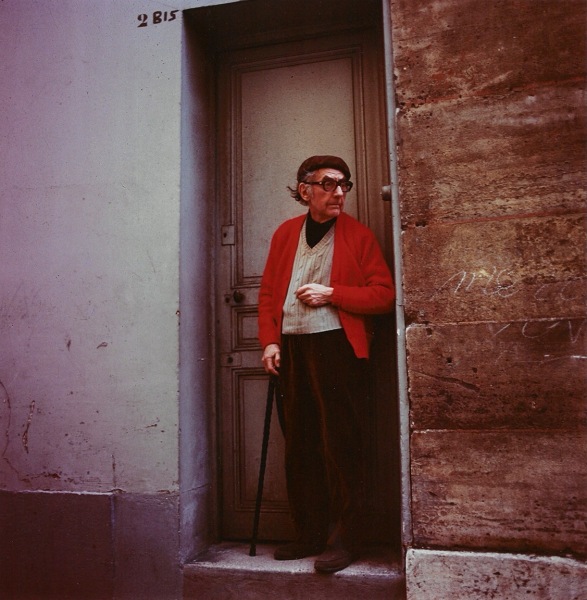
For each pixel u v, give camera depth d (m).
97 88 3.01
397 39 2.62
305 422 2.65
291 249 2.74
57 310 2.92
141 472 2.71
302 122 3.11
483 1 2.55
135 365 2.78
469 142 2.50
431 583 2.27
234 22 3.07
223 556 2.71
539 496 2.27
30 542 2.79
